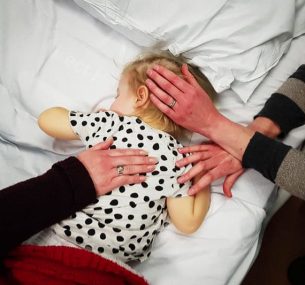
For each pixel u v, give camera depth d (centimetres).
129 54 88
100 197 67
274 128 81
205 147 77
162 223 77
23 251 63
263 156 70
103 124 74
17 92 84
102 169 66
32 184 62
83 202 64
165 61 78
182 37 79
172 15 76
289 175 68
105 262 63
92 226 67
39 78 84
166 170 70
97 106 85
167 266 76
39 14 88
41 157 87
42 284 61
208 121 73
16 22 87
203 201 75
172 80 71
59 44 87
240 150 74
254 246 82
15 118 84
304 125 86
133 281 66
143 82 75
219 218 79
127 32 84
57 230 67
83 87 85
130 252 72
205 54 81
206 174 75
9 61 85
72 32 90
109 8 79
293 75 83
